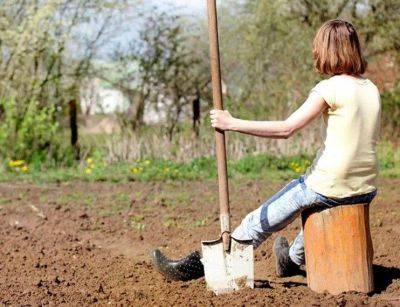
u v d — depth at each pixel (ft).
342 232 18.80
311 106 18.22
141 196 40.19
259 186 44.01
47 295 20.08
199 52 62.28
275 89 63.82
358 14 65.77
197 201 38.04
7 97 56.18
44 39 57.11
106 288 21.01
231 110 61.82
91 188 44.16
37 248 27.09
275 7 65.16
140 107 60.75
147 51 61.00
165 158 54.70
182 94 61.46
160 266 20.72
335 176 18.37
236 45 66.23
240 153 55.26
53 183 46.93
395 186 42.34
